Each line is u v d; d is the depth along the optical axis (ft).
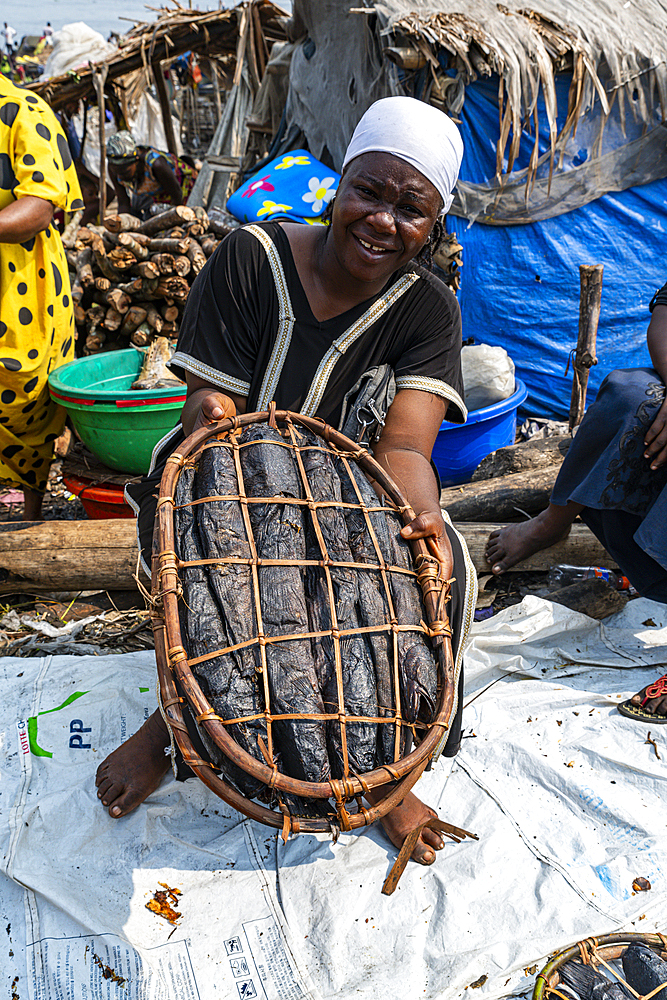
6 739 6.96
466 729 7.26
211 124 36.17
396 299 5.64
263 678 4.41
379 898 5.59
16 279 10.12
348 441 5.50
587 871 5.75
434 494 5.68
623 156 13.97
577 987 4.86
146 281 13.56
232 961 5.16
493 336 15.16
